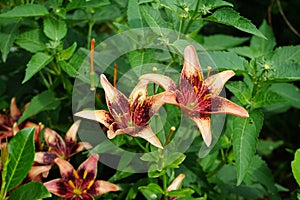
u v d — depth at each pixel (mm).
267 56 1102
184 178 1096
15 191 953
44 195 938
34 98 1171
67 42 1230
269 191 1175
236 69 1044
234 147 995
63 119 1266
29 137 959
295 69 1034
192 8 1030
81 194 1046
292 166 1011
